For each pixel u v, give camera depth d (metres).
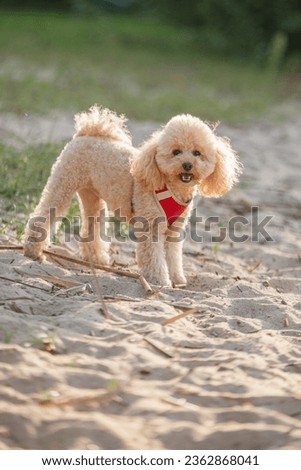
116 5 64.69
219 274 10.41
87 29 49.03
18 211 11.70
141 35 48.47
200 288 9.66
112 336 7.14
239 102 28.34
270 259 11.59
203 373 6.54
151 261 9.30
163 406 5.95
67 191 9.67
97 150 9.58
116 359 6.70
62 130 18.94
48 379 6.15
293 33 41.97
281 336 7.70
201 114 24.97
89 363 6.51
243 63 41.84
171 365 6.65
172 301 8.58
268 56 41.00
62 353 6.71
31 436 5.48
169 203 9.23
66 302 7.96
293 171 18.89
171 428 5.67
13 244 10.08
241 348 7.20
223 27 45.66
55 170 9.77
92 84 27.88
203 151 9.10
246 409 5.95
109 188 9.45
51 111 21.36
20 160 13.86
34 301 7.93
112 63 36.44
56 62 33.72
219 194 9.61
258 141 22.42
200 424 5.77
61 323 7.30
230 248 12.05
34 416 5.64
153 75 33.97
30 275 8.80
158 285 9.20
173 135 9.00
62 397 5.91
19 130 17.92
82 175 9.66
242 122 25.05
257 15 43.94
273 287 9.98
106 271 9.45
